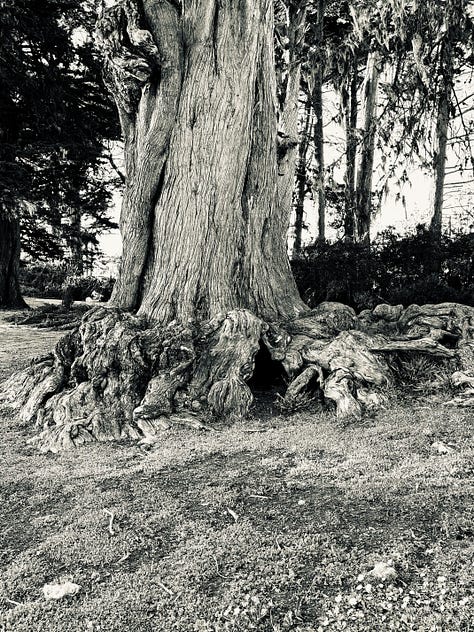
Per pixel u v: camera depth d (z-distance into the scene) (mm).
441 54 15922
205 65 8102
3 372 10094
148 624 2988
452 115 17375
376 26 15164
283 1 11250
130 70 7891
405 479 4426
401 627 2787
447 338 8164
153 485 4859
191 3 8156
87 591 3334
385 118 17641
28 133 23250
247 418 6773
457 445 5172
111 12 7914
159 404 6660
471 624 2742
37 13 21797
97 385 6906
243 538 3738
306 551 3523
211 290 8164
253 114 8625
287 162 9539
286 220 9617
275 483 4684
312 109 23938
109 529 4062
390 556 3359
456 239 13375
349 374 6961
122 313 7879
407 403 6785
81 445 6145
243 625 2900
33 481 5148
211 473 5055
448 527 3600
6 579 3510
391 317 9141
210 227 8172
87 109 24344
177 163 8156
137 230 8398
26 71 21344
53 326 17594
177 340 7227
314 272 13664
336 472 4758
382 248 13875
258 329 7562
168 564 3533
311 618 2936
